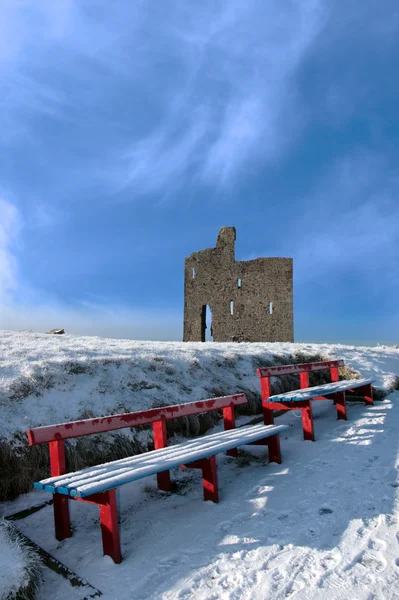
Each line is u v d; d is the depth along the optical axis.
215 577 2.84
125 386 6.16
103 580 2.90
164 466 3.54
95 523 3.79
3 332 13.41
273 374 6.41
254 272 26.95
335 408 7.93
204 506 3.99
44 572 3.04
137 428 5.45
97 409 5.46
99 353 7.39
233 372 8.05
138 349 8.30
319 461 5.04
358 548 3.08
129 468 3.51
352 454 5.20
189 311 29.78
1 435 4.46
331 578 2.73
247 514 3.75
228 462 5.24
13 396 5.08
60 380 5.72
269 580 2.75
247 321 26.98
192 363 7.59
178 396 6.45
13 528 3.47
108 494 3.17
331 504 3.85
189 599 2.62
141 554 3.21
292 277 26.09
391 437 5.81
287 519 3.61
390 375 9.95
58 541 3.48
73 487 3.05
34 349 7.34
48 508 4.02
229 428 5.34
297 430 6.51
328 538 3.25
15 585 2.68
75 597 2.75
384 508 3.71
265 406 6.27
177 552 3.19
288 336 25.78
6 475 4.24
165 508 4.02
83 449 4.77
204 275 28.91
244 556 3.07
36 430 3.41
